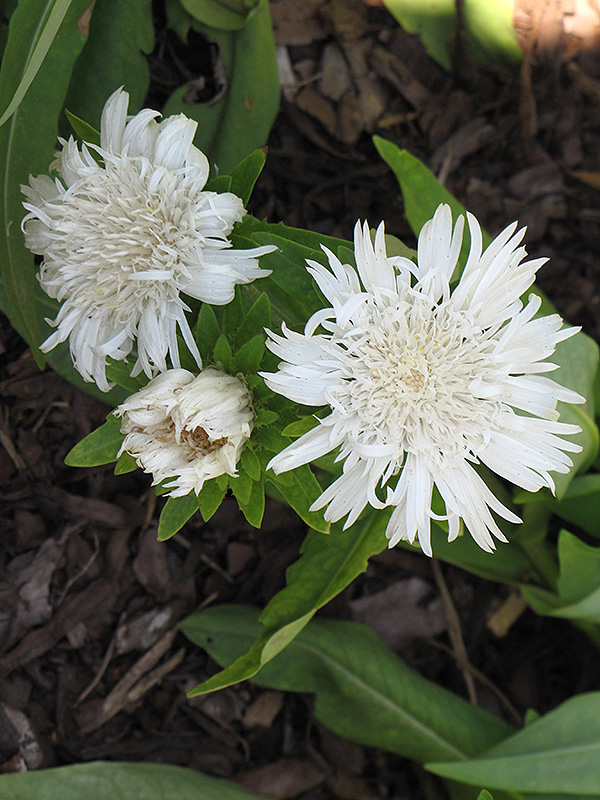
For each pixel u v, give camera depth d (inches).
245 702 13.1
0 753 11.5
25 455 12.0
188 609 12.9
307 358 6.9
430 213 10.9
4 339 11.8
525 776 10.0
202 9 11.2
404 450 7.4
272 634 9.1
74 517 12.2
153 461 7.1
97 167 7.3
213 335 7.3
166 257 7.2
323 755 13.3
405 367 7.0
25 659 11.8
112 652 12.4
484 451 7.3
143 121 7.3
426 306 7.1
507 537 12.3
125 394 11.0
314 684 11.9
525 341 7.1
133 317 7.5
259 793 12.8
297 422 7.0
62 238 7.4
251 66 11.6
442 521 7.9
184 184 7.2
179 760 12.6
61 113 10.7
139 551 12.6
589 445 11.0
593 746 10.0
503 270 7.0
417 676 12.3
